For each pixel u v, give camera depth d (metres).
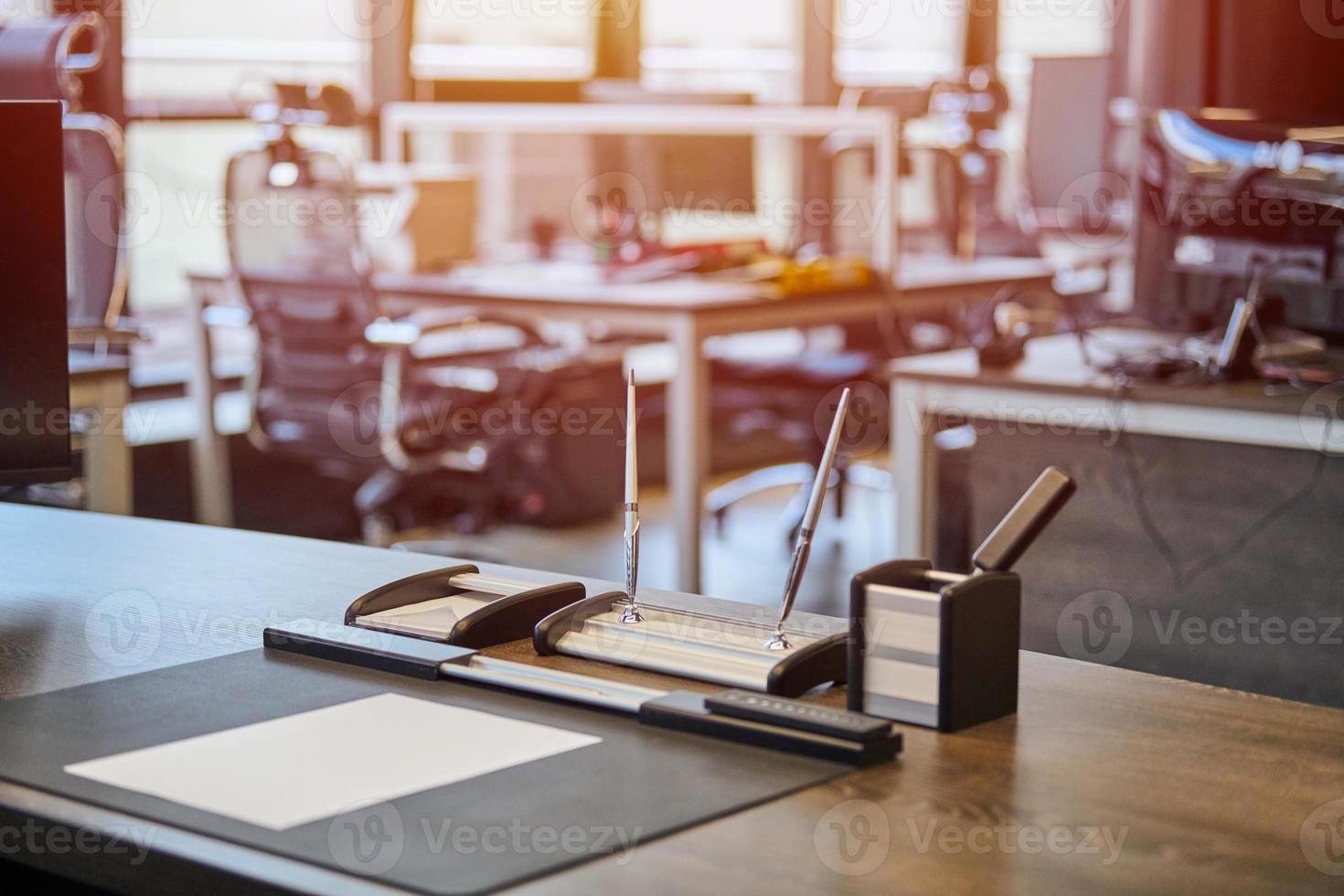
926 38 7.37
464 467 4.20
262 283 4.19
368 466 4.23
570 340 5.82
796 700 1.17
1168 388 2.87
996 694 1.18
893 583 1.21
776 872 0.90
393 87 5.72
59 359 1.55
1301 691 2.86
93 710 1.20
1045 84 5.33
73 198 3.78
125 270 4.12
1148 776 1.06
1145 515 3.01
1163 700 1.23
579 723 1.17
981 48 7.20
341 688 1.26
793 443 6.57
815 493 1.30
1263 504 2.86
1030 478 3.14
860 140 5.35
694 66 7.05
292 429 4.27
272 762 1.08
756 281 4.46
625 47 6.51
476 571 1.56
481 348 5.47
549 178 6.13
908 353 4.98
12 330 1.53
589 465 5.36
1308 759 1.10
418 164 5.82
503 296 4.31
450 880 0.88
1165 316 3.35
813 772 1.06
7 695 1.25
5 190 1.50
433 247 4.80
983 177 5.86
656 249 4.83
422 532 4.74
